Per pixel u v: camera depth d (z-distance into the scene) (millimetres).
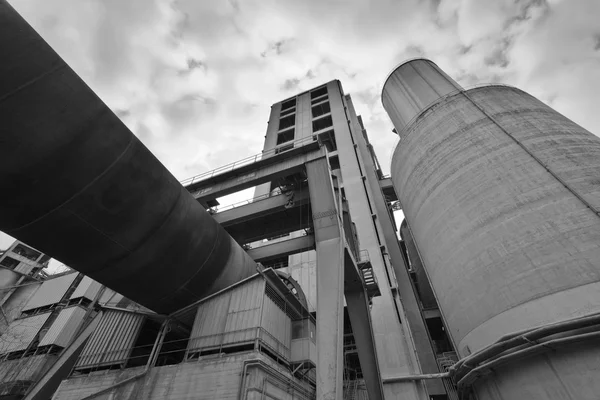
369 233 34125
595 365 13797
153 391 11742
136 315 16625
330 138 50312
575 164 20031
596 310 14656
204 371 11492
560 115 25766
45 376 15258
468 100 29609
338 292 13055
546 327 15008
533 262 17891
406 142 33281
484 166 23609
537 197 19719
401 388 22938
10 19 8797
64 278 34219
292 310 16609
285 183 21188
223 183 20672
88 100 10500
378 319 27828
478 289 20250
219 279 16578
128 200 11852
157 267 13719
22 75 8828
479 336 19359
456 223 23562
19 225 10297
